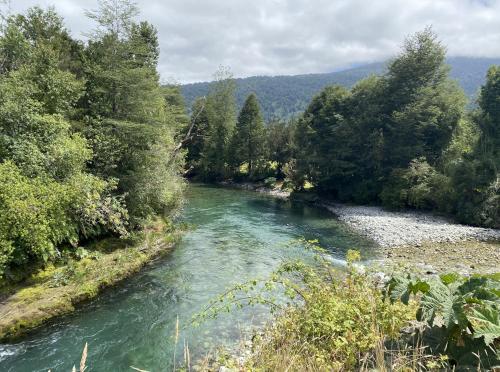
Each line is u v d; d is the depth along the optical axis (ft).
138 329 34.68
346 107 153.99
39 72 57.06
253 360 16.78
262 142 199.52
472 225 94.32
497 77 106.73
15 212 38.60
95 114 63.05
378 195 128.57
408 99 130.41
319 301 20.08
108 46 66.08
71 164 48.73
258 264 54.90
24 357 29.84
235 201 132.87
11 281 38.99
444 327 16.33
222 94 229.04
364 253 67.15
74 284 41.57
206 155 207.51
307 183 173.37
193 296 42.57
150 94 68.80
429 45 130.93
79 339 32.83
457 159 105.91
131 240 58.23
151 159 66.28
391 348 15.98
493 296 15.85
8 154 45.09
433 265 57.57
